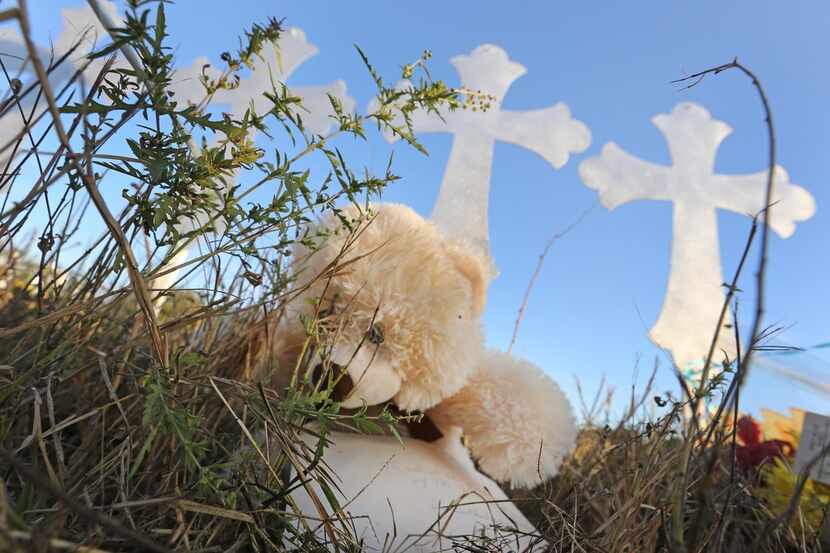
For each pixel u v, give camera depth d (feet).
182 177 2.28
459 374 3.98
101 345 3.63
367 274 3.81
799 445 4.36
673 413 3.18
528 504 4.88
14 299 3.40
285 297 3.66
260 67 6.81
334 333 3.57
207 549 2.54
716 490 4.14
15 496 2.66
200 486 2.35
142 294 2.29
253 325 4.01
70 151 1.85
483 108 2.77
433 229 4.36
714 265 10.15
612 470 4.93
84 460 2.81
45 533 1.61
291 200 2.49
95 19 4.54
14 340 3.43
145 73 2.03
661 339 9.85
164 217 2.23
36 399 2.38
